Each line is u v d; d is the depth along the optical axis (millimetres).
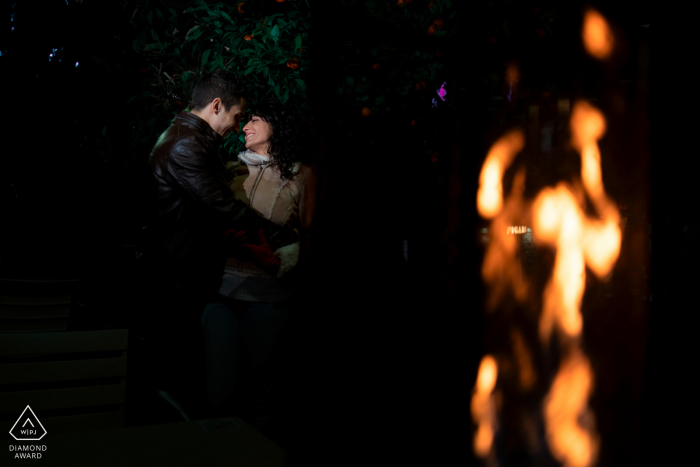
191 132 2209
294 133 2289
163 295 2855
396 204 3164
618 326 4355
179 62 2744
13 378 1562
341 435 2182
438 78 2879
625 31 3496
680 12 3396
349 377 2908
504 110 3367
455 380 2994
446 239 3055
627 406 2932
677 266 4484
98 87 2768
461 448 2326
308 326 1957
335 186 2871
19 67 2811
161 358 2992
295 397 1845
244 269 2252
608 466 2258
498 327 4355
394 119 3002
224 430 1118
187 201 2221
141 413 2834
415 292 3264
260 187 2301
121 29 2736
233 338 2238
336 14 1732
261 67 2570
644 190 4332
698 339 3998
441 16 2840
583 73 3488
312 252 2195
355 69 2887
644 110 3773
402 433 2422
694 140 3818
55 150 2953
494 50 3076
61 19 2756
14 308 2865
